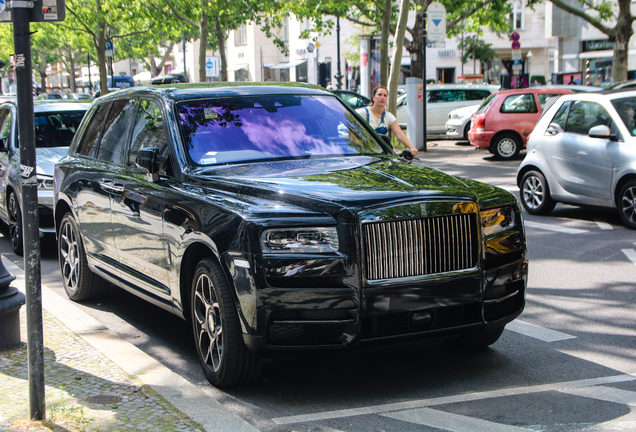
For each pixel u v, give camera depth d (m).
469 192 4.41
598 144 10.28
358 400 4.35
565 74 37.06
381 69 21.58
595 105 10.52
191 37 50.75
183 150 5.21
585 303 6.57
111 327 6.05
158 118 5.61
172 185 5.06
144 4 33.78
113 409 3.93
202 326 4.66
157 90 5.91
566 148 10.76
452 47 57.00
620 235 9.58
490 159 19.27
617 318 6.09
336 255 4.06
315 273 4.05
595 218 10.94
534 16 57.72
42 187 9.02
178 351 5.41
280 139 5.48
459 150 21.59
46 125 10.26
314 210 4.15
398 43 20.23
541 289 7.10
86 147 6.87
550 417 4.03
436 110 25.17
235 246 4.17
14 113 10.02
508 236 4.59
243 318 4.16
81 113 10.65
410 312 4.18
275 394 4.47
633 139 9.88
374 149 5.79
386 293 4.11
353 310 4.07
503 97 19.22
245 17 36.19
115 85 52.69
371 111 9.60
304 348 4.11
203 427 3.72
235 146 5.32
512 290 4.65
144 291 5.52
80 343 5.20
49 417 3.79
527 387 4.54
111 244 5.93
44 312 6.13
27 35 3.59
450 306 4.28
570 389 4.49
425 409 4.18
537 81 48.41
